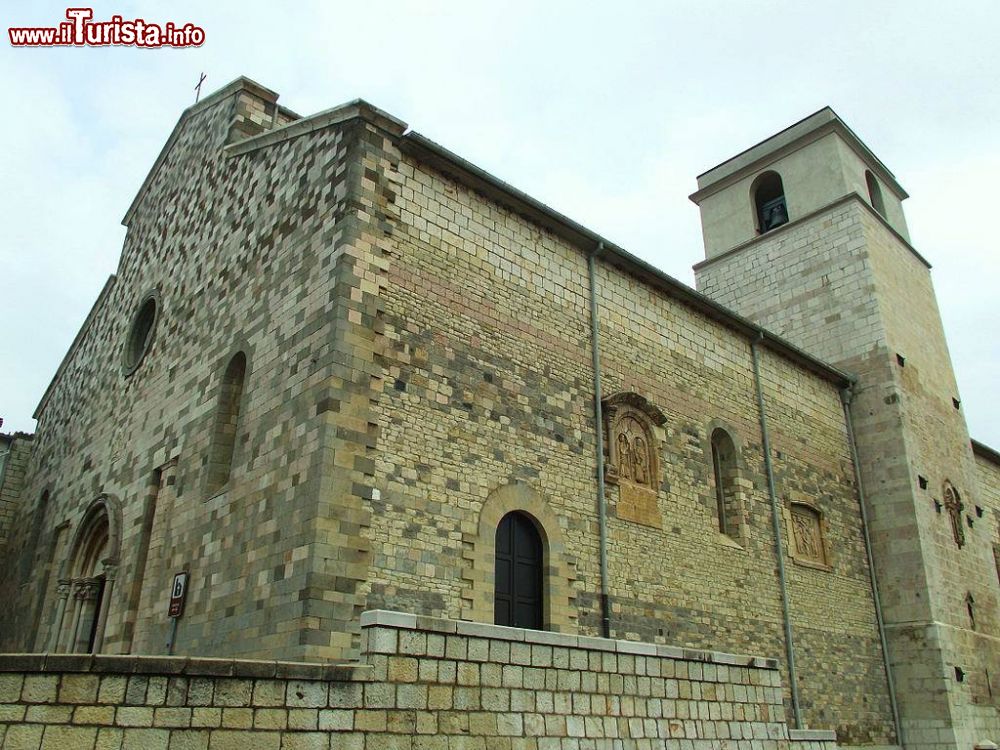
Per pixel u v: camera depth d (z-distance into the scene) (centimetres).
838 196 3253
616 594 1798
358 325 1529
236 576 1521
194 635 1583
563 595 1688
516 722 1010
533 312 1878
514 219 1922
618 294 2136
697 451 2194
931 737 2433
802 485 2533
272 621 1372
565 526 1750
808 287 3212
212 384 1900
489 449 1661
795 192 3412
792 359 2714
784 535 2370
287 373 1599
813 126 3412
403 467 1501
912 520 2675
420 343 1619
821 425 2741
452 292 1719
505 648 1031
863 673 2444
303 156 1859
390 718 910
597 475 1869
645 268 2183
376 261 1605
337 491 1395
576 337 1962
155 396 2194
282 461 1509
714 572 2073
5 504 3109
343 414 1449
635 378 2089
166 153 2805
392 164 1708
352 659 1313
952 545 2834
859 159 3491
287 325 1667
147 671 791
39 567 2561
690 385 2258
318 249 1656
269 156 2027
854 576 2591
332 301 1538
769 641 2150
